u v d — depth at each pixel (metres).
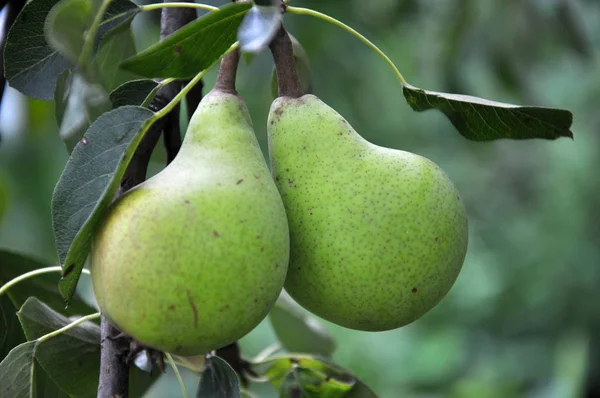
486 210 2.06
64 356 0.61
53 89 0.60
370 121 1.74
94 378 0.62
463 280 1.92
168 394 1.30
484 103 0.60
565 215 1.95
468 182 2.07
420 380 1.68
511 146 2.12
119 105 0.59
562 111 0.59
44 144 1.51
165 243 0.53
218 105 0.57
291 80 0.59
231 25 0.55
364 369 1.64
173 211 0.53
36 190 1.51
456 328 1.82
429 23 1.50
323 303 0.58
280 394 0.67
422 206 0.58
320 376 0.67
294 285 0.58
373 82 1.69
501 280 1.93
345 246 0.57
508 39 1.33
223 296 0.53
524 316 1.90
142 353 0.56
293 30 1.40
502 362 1.78
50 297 0.68
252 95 1.29
